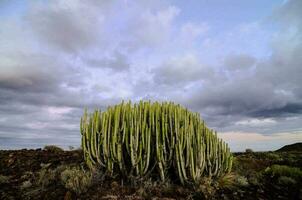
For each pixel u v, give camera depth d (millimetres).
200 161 6266
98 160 6500
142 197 5410
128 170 6430
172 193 5785
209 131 7059
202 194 5824
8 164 8062
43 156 8852
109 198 5293
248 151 15531
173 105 7023
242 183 6887
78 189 5492
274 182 7477
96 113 6773
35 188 5867
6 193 5730
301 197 6340
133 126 6348
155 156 6402
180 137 6336
